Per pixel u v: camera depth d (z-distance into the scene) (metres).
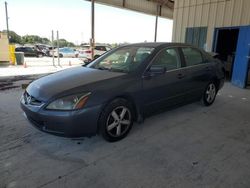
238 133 3.63
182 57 4.18
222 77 5.22
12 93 5.87
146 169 2.56
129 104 3.27
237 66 7.93
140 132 3.54
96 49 18.22
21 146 3.01
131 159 2.76
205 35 10.13
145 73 3.44
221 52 10.27
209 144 3.22
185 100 4.33
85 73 3.45
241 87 7.59
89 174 2.44
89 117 2.82
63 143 3.12
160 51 3.78
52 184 2.27
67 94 2.78
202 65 4.63
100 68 3.78
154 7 18.89
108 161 2.70
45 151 2.90
